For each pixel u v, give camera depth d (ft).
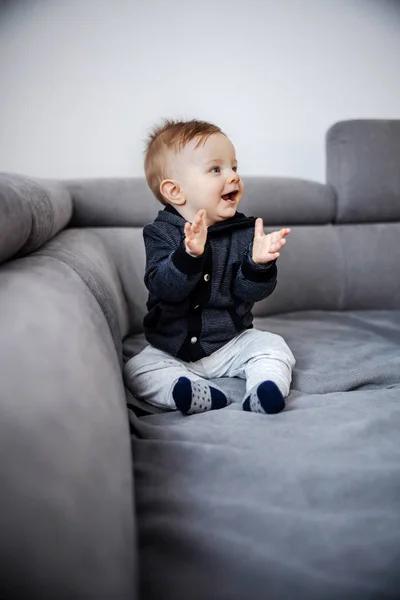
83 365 1.94
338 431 2.46
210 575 1.61
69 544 1.33
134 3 5.94
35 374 1.75
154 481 2.10
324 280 5.52
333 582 1.58
